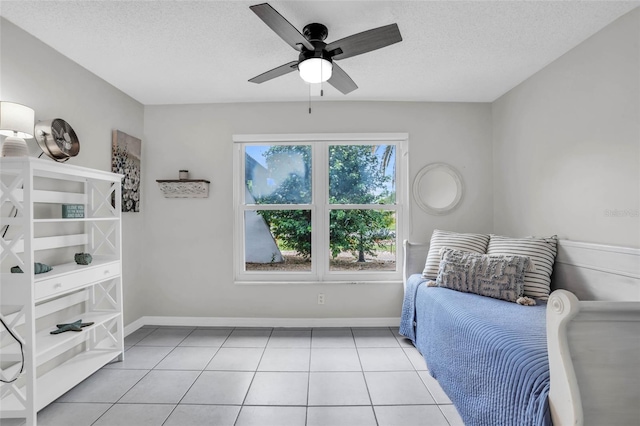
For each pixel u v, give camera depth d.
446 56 2.42
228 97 3.25
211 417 1.89
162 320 3.40
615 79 1.97
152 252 3.41
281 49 2.33
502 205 3.21
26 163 1.75
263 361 2.58
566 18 1.95
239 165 3.47
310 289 3.36
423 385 2.22
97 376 2.35
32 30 2.08
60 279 1.98
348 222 3.47
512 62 2.52
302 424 1.82
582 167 2.22
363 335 3.12
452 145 3.36
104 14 1.92
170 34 2.13
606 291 1.99
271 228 3.49
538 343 1.50
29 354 1.75
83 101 2.58
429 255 2.96
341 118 3.37
